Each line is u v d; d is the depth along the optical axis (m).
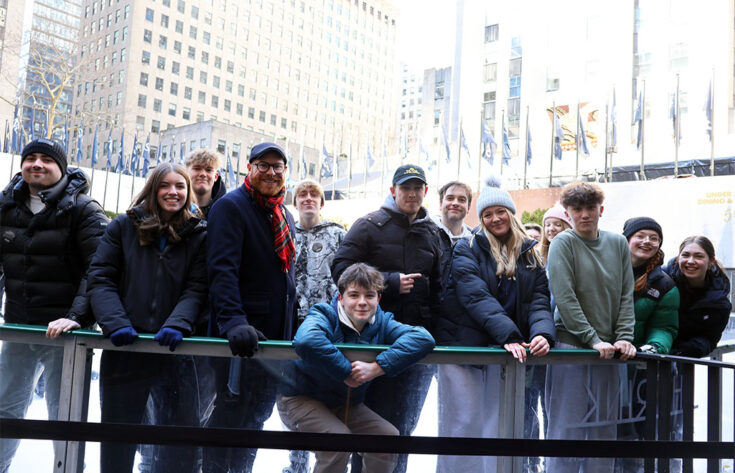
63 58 21.61
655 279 3.16
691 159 20.44
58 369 2.56
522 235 3.06
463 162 26.80
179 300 2.66
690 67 22.72
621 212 16.92
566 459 2.81
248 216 2.66
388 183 23.64
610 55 24.50
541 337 2.72
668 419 2.86
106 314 2.49
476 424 2.63
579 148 21.81
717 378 3.21
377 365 2.50
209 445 2.42
